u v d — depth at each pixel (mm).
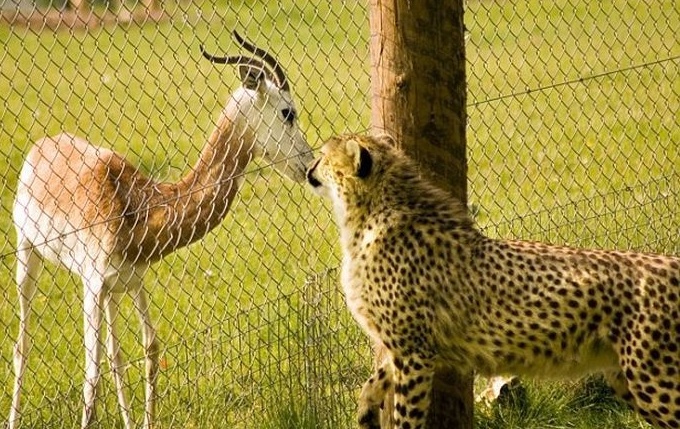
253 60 11680
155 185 11156
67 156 11500
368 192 9414
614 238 12773
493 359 9016
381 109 9477
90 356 10695
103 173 11008
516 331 8805
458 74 9391
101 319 10797
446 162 9516
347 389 10648
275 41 24141
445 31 9258
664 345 8469
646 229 12812
